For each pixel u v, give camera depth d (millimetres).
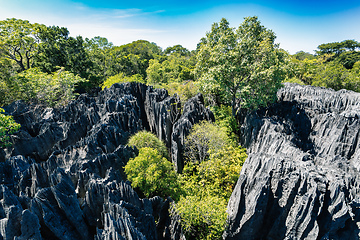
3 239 13812
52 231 15719
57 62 61062
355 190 18203
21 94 44000
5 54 57969
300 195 17719
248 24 37812
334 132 29766
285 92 46406
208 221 18156
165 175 21516
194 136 28188
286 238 18141
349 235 17672
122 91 41469
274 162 19500
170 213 19156
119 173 21266
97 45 103000
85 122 32188
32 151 29984
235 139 37156
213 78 33406
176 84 59125
